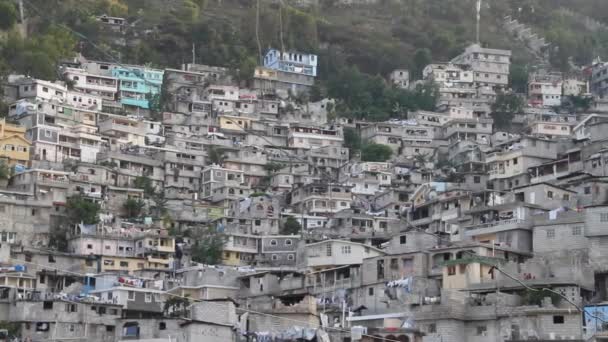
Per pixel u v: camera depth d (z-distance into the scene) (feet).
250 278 520.42
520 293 435.53
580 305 413.39
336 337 413.18
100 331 462.19
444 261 466.70
